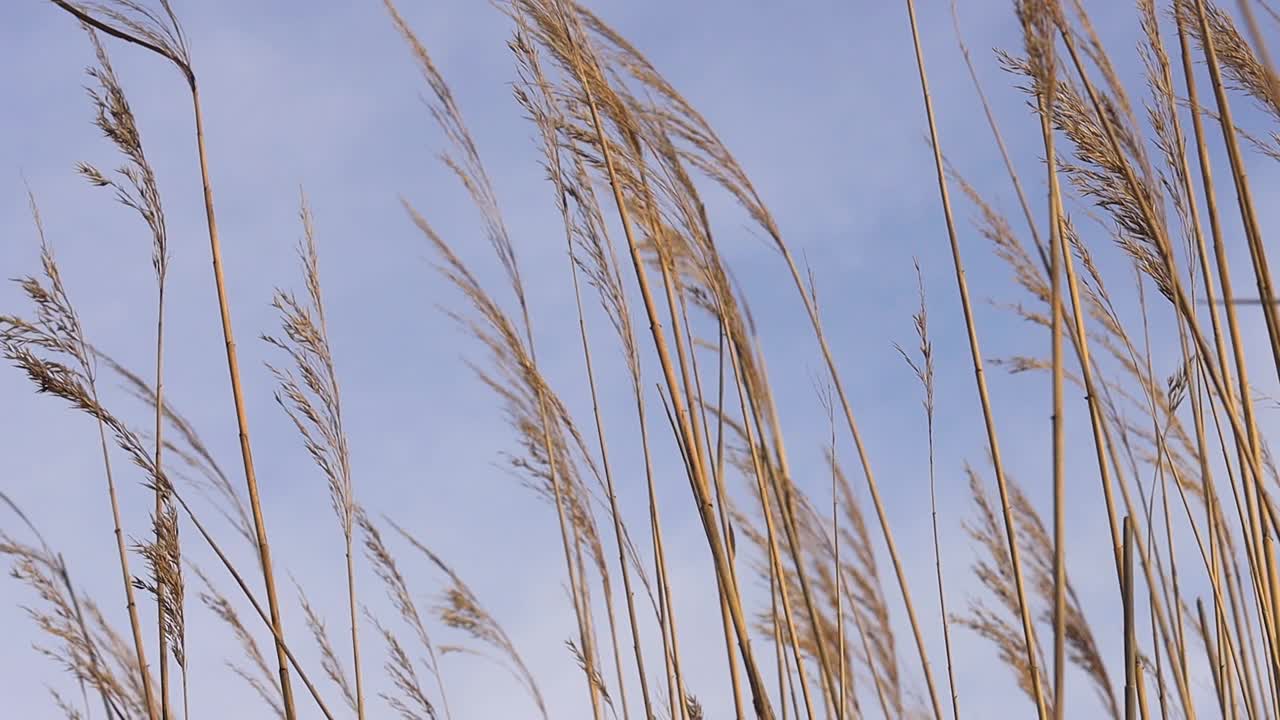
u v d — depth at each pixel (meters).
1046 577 2.40
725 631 2.33
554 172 2.45
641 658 2.54
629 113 2.29
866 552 2.43
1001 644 2.38
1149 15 2.28
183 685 2.43
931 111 2.31
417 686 2.75
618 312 2.45
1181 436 2.37
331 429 2.59
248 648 2.56
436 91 2.78
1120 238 2.25
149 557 2.42
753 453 2.31
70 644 2.52
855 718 2.37
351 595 2.59
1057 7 2.16
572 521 2.67
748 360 2.29
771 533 2.32
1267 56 2.06
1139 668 2.20
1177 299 2.20
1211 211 2.19
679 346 2.27
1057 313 2.16
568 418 2.68
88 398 2.41
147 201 2.49
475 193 2.75
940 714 2.36
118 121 2.49
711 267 2.27
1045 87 2.17
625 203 2.28
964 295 2.29
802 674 2.32
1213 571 2.29
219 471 2.47
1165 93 2.28
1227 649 2.27
